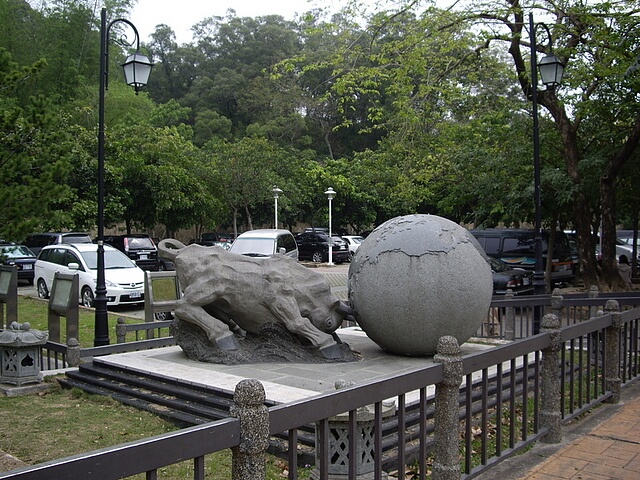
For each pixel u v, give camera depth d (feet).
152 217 92.22
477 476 15.25
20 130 31.60
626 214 76.84
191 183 91.81
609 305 22.48
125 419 21.66
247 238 62.85
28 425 21.13
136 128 95.04
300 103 164.66
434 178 72.64
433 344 25.25
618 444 17.97
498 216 72.18
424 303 24.35
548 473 15.81
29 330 26.12
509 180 60.18
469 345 30.68
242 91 170.50
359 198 127.75
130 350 29.96
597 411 21.27
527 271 54.90
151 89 186.60
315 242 111.45
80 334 40.47
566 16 49.16
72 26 107.24
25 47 99.09
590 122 56.95
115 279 52.06
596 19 46.26
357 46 54.29
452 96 55.57
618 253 98.07
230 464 17.56
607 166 53.72
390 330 25.27
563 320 39.11
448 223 25.99
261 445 9.62
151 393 23.44
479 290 24.75
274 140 152.35
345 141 170.91
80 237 71.77
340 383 12.44
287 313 26.18
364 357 26.86
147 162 90.07
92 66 113.19
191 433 8.84
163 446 8.47
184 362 26.37
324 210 128.26
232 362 25.66
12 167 30.45
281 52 179.73
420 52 51.01
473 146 65.05
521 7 47.65
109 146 83.61
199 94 178.91
